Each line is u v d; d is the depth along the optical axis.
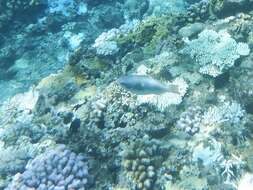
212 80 0.94
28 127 1.04
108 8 1.69
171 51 1.04
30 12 1.79
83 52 1.16
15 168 0.92
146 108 0.91
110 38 1.24
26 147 0.97
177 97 0.91
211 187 0.74
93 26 1.67
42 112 1.07
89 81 1.08
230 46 0.95
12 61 1.68
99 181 0.80
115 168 0.81
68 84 1.08
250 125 0.83
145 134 0.87
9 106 1.20
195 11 1.16
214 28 1.05
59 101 1.07
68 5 1.77
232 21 1.05
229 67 0.94
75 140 0.90
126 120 0.91
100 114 0.93
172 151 0.82
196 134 0.84
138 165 0.78
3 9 1.79
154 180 0.76
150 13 1.62
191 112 0.88
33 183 0.80
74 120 0.93
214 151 0.79
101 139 0.88
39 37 1.72
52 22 1.72
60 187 0.76
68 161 0.81
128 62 1.06
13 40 1.75
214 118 0.86
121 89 0.95
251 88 0.88
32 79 1.57
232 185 0.73
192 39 1.06
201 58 0.97
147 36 1.16
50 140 0.96
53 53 1.64
